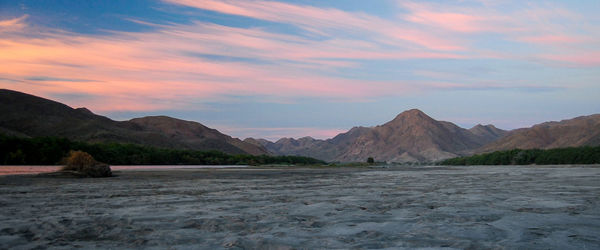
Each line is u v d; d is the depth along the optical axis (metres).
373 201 15.12
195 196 17.30
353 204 14.12
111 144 101.88
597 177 33.72
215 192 19.45
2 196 17.11
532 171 52.84
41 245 7.76
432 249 7.40
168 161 107.88
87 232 8.97
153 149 110.25
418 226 9.62
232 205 13.89
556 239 8.20
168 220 10.55
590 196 16.77
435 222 10.18
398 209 12.70
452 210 12.39
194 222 10.24
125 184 25.44
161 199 15.97
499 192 19.00
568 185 23.73
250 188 22.23
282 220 10.56
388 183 27.09
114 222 10.24
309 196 17.31
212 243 7.90
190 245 7.74
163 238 8.36
